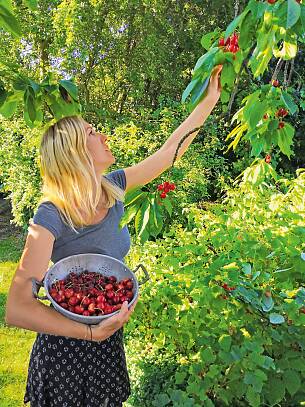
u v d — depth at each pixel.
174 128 5.71
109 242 2.05
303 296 2.15
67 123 1.96
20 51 6.79
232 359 2.07
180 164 4.98
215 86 2.15
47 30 6.75
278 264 2.50
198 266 2.40
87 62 6.82
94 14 6.66
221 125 6.26
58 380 2.00
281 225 2.64
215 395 2.26
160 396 2.25
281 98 2.06
